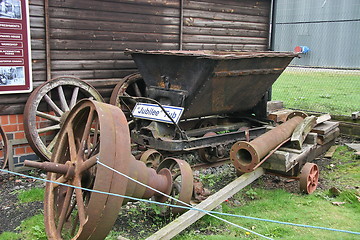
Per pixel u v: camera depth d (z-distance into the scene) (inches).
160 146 236.8
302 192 223.8
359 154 287.6
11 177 241.3
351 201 209.2
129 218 187.8
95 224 135.0
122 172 137.5
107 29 285.6
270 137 218.5
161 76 253.1
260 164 204.5
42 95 247.3
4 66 237.6
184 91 243.0
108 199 134.7
